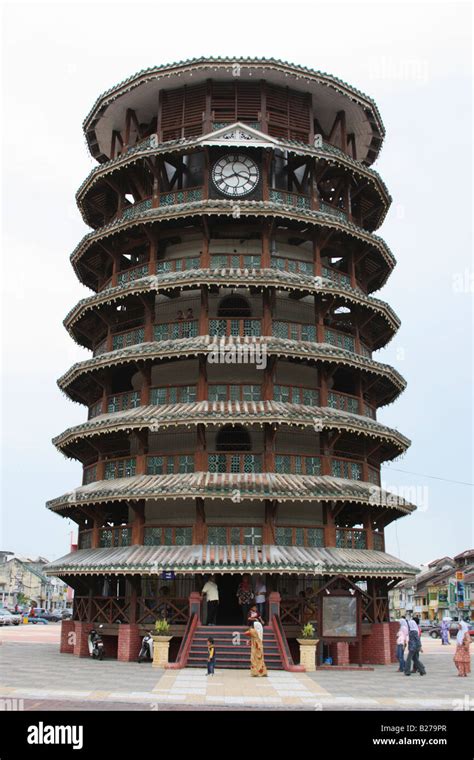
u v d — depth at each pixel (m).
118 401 40.47
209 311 40.44
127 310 43.34
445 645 63.56
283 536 36.16
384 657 37.59
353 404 41.19
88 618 38.25
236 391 38.09
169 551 34.97
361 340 44.84
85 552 38.94
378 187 45.72
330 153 42.03
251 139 40.50
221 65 42.09
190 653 31.61
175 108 44.09
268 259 39.88
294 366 40.41
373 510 40.19
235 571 32.56
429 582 149.75
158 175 42.31
